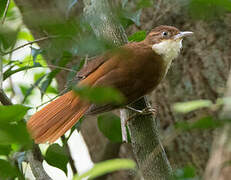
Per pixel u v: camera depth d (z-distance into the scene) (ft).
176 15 31.60
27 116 25.38
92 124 38.40
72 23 12.10
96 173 10.78
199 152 32.76
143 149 23.16
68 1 22.38
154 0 32.42
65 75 36.35
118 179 36.58
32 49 26.58
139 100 25.93
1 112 13.03
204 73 32.65
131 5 26.04
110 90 10.38
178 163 33.50
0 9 26.00
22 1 33.42
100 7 17.74
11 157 23.36
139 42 26.91
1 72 22.99
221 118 11.17
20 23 12.28
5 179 18.52
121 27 23.98
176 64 33.35
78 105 24.09
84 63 26.27
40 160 23.79
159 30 27.22
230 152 10.77
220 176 10.82
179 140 33.22
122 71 24.31
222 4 13.03
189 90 33.04
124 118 24.75
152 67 25.52
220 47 32.22
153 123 23.71
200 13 13.25
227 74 32.01
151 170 21.89
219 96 31.96
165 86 33.68
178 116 32.55
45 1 32.48
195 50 32.78
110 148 33.81
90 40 11.87
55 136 23.54
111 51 11.89
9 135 10.86
